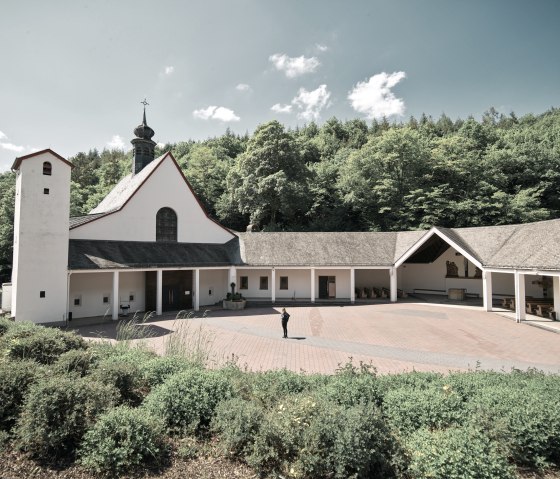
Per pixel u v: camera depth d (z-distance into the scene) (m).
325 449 5.33
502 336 18.22
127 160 89.00
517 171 46.59
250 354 14.95
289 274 33.12
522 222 39.59
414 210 42.41
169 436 6.30
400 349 15.80
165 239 29.06
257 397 7.13
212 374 7.50
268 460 5.54
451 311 26.36
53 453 5.73
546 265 19.73
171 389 6.86
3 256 42.44
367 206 46.28
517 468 5.55
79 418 5.94
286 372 8.54
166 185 29.09
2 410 6.31
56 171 21.52
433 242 32.03
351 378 7.68
